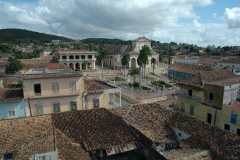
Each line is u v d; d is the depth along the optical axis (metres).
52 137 20.48
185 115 27.89
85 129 24.19
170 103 47.75
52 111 31.88
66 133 23.22
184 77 73.88
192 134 24.27
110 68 105.44
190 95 36.97
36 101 30.84
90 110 27.38
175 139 26.23
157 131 25.94
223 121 30.69
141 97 49.66
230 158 19.44
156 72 91.62
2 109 29.44
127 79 73.44
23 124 23.11
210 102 32.94
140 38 102.62
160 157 21.22
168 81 73.00
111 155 23.59
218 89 31.42
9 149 19.48
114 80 69.94
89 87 35.00
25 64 71.50
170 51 185.88
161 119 28.59
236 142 20.91
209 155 20.80
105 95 35.09
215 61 90.88
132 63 100.94
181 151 21.86
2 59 100.00
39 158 16.14
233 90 32.22
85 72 86.38
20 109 30.19
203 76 39.00
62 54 89.50
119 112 29.33
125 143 23.16
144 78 74.12
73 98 32.59
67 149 19.64
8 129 22.08
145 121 27.77
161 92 56.81
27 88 30.08
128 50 105.19
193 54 164.62
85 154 19.91
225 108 30.20
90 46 152.12
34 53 123.25
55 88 31.31
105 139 23.08
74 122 25.00
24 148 19.39
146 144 23.34
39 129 22.67
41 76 30.55
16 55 116.00
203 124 25.14
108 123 25.53
